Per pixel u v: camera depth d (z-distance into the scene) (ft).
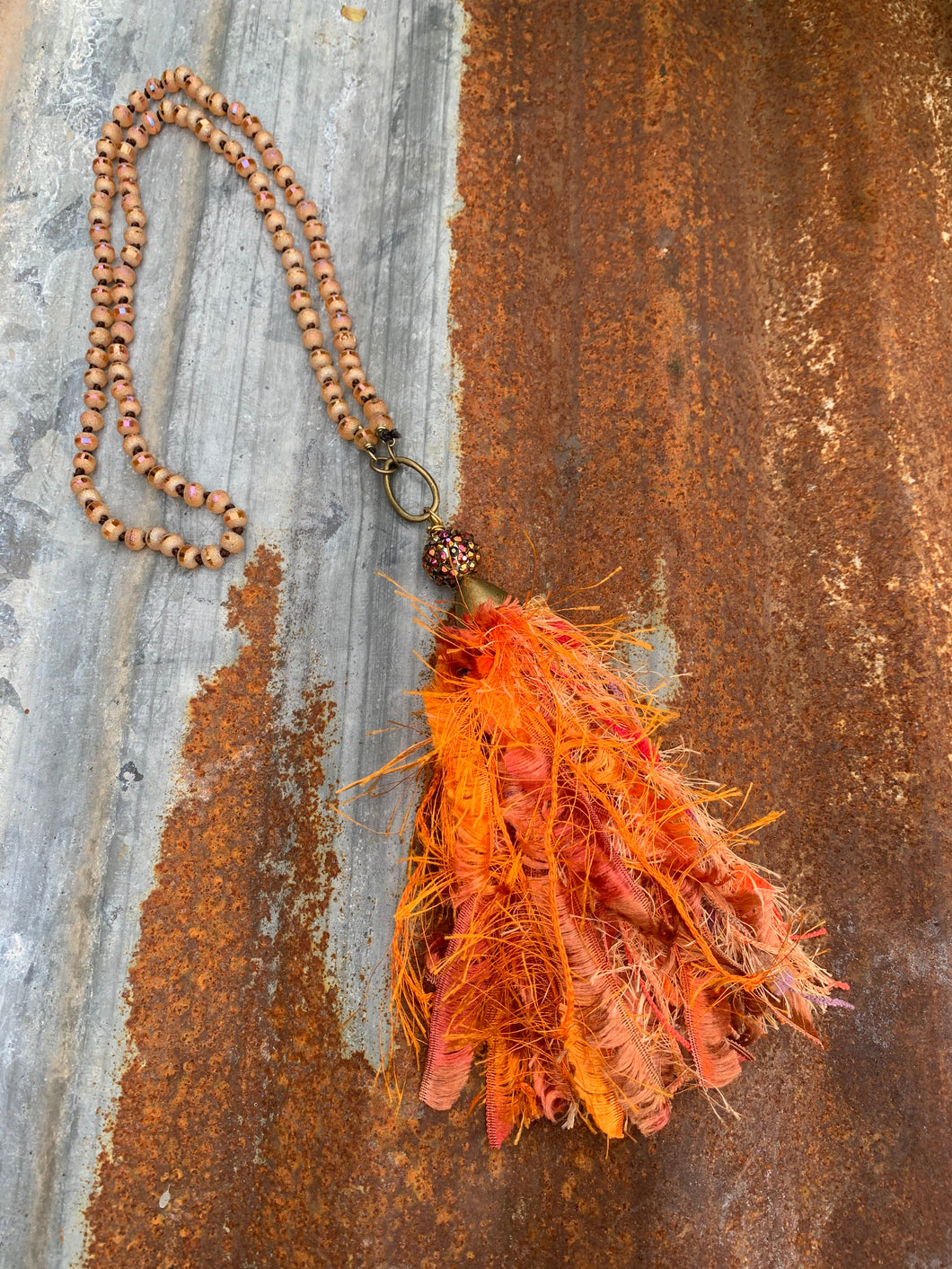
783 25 1.04
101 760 0.87
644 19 1.03
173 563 0.92
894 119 0.98
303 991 0.83
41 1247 0.78
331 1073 0.81
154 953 0.83
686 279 0.97
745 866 0.79
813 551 0.91
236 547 0.91
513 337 0.97
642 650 0.89
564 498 0.95
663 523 0.91
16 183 1.02
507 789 0.78
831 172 0.98
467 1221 0.78
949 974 0.81
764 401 0.97
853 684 0.88
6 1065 0.81
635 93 1.02
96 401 0.95
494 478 0.93
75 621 0.91
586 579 0.92
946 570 0.87
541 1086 0.76
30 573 0.92
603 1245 0.78
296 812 0.87
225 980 0.84
